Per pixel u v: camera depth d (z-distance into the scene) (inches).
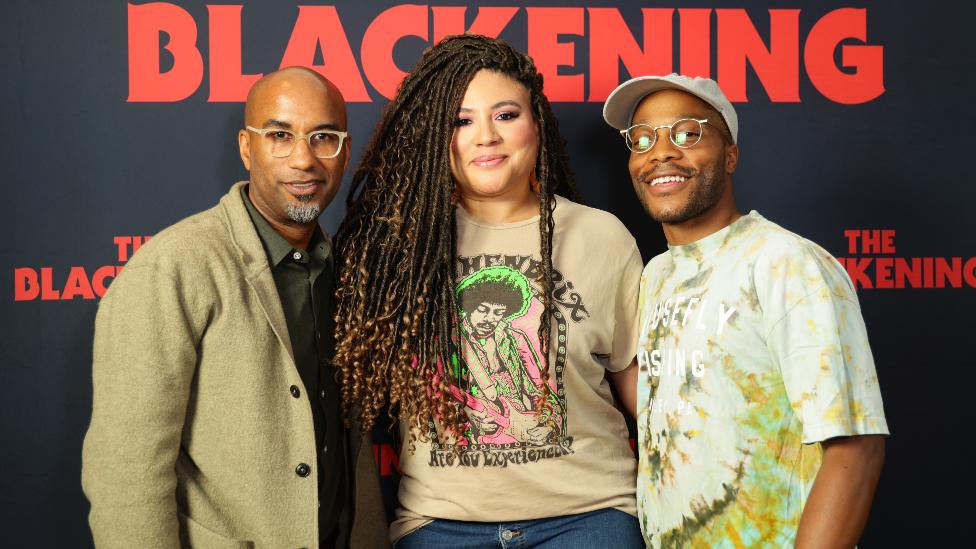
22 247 75.5
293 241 58.9
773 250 50.7
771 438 50.3
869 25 80.5
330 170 56.7
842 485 46.7
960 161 81.0
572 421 61.6
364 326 60.8
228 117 77.1
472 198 64.9
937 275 80.8
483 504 60.0
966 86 81.0
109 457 48.1
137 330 49.1
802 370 47.6
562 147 72.7
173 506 49.8
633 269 65.5
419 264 62.7
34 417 75.5
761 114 80.2
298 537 52.9
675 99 56.4
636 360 67.6
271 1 77.3
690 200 55.1
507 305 61.6
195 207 77.0
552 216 64.2
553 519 60.8
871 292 80.8
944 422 80.7
